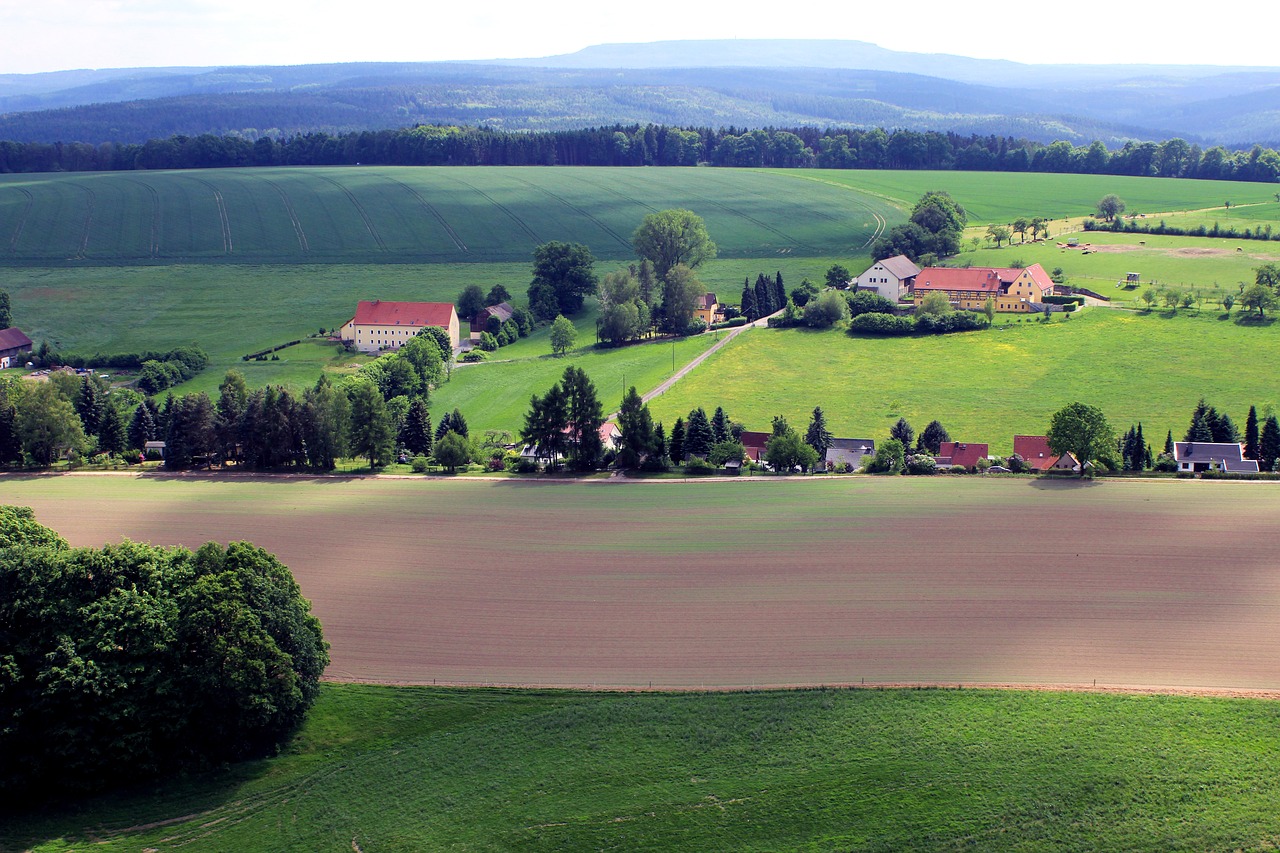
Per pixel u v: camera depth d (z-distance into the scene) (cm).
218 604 7244
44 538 8656
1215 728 7056
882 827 6288
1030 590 9106
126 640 7150
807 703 7481
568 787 6712
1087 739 6956
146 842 6412
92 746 6831
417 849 6253
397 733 7350
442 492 12069
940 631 8469
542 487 12169
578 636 8556
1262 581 9138
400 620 8881
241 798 6794
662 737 7150
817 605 8962
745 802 6519
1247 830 6138
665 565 9825
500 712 7531
